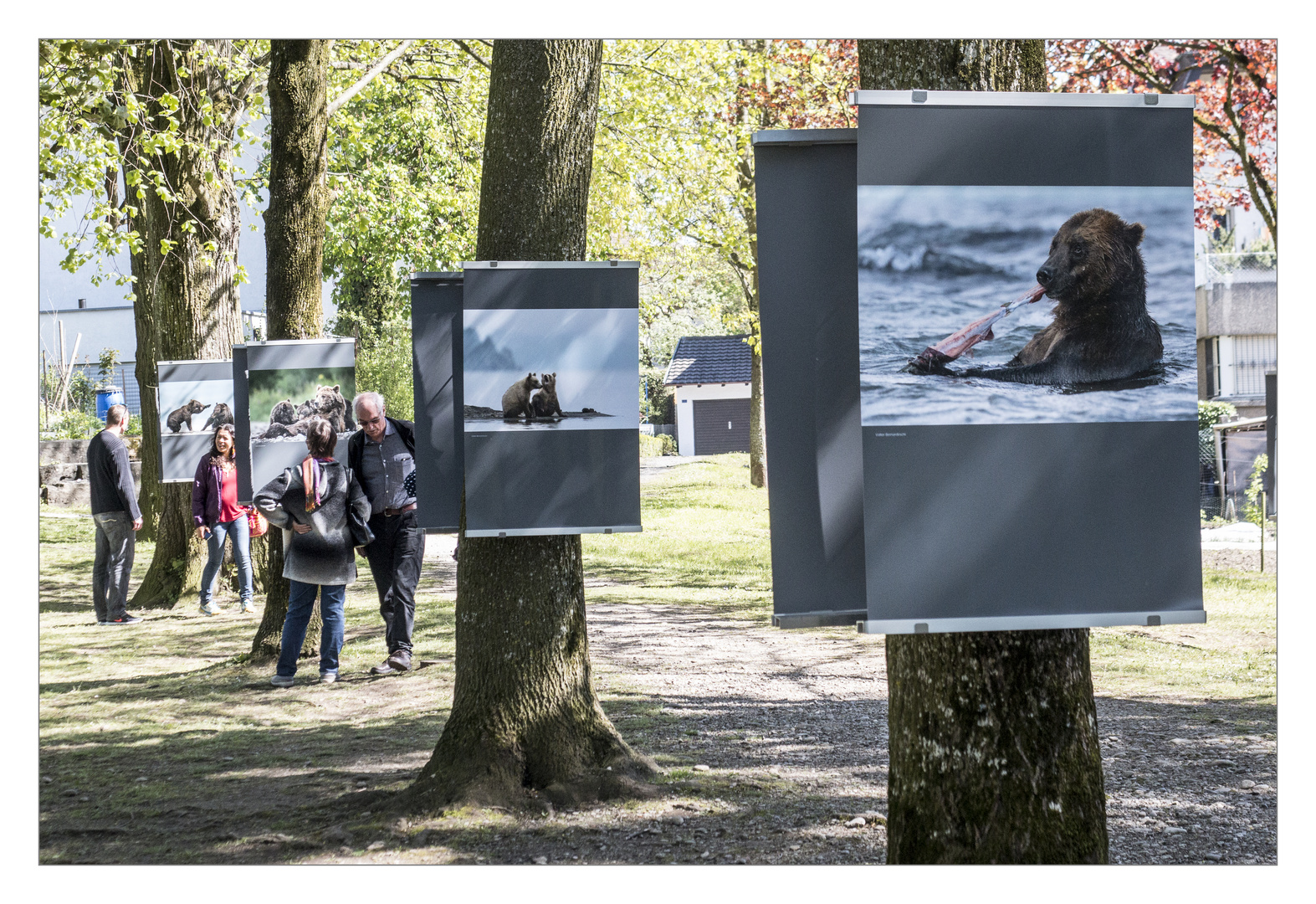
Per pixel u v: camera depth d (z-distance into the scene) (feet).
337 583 25.45
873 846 14.25
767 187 12.12
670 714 22.00
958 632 11.34
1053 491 11.31
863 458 11.24
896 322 11.17
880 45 12.00
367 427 26.55
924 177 11.16
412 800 16.08
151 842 14.96
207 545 39.19
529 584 16.90
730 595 41.29
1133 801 16.17
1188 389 11.40
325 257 103.09
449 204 62.39
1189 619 11.42
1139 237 11.35
